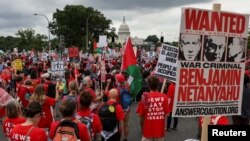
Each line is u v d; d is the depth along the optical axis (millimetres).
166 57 10258
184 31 4297
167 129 12641
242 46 4664
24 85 9703
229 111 4715
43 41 86625
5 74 19766
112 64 28531
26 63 28625
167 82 12219
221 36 4512
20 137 5066
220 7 4461
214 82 4559
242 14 4605
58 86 11930
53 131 5062
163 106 7555
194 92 4473
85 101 5828
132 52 11320
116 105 7727
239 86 4734
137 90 11320
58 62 15242
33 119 5180
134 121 14445
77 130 4824
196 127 13328
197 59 4418
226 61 4586
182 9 4258
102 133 7676
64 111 4957
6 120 6086
